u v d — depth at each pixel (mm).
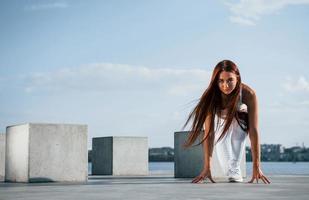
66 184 5641
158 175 10734
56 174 6891
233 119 5496
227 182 5605
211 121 5426
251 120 5344
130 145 12016
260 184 5086
